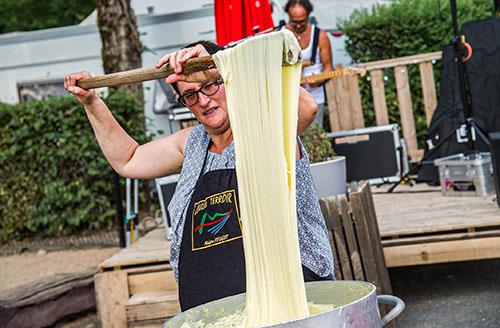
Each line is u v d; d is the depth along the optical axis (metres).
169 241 4.36
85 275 4.86
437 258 3.70
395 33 6.76
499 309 3.67
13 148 6.91
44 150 6.95
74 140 6.85
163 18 8.08
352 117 6.32
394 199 5.09
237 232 1.93
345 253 3.39
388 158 5.94
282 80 1.47
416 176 6.29
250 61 1.46
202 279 1.94
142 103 7.25
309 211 1.92
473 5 7.01
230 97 1.51
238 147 1.52
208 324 1.72
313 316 1.32
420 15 6.77
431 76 6.14
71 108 6.88
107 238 6.88
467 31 5.57
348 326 1.36
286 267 1.48
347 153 6.00
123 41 7.77
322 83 5.66
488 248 3.65
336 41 7.65
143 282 3.79
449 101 5.71
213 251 1.95
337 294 1.74
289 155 1.47
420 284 4.42
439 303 3.95
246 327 1.53
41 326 4.42
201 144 2.09
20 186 7.11
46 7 21.92
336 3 7.46
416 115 6.66
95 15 9.03
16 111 6.93
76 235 7.14
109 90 7.03
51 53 8.66
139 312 3.72
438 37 6.85
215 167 2.01
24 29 21.92
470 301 3.89
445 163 4.85
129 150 2.28
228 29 4.13
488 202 4.38
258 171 1.49
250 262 1.54
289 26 5.80
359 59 6.94
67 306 4.62
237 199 1.93
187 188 2.05
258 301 1.53
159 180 4.33
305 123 1.85
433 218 4.03
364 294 1.64
